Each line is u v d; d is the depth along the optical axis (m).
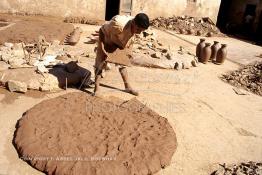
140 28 4.49
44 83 5.22
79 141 3.76
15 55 6.20
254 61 9.88
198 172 3.67
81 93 5.16
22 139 3.69
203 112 5.32
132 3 14.01
